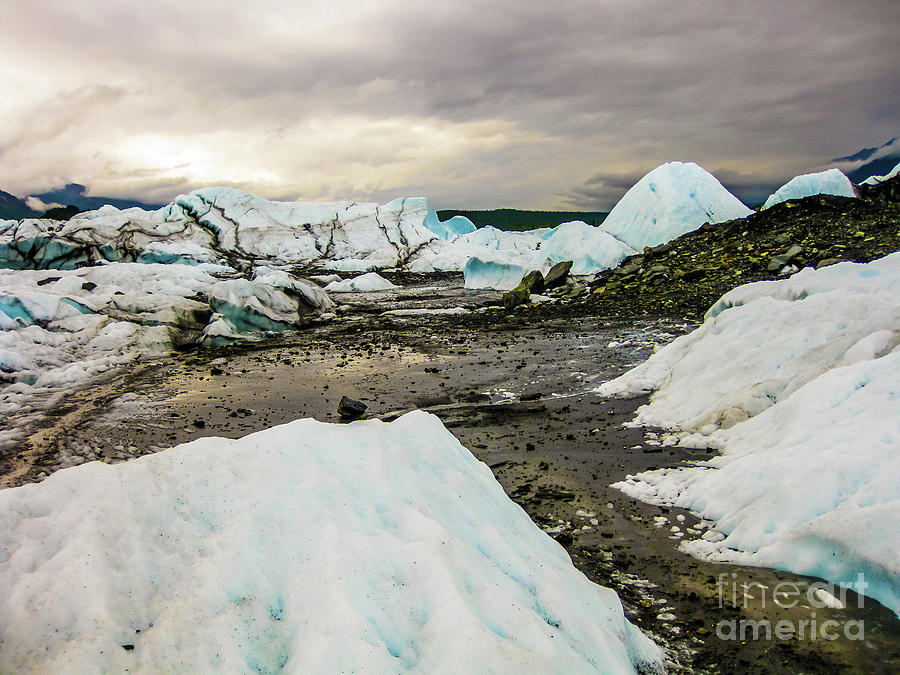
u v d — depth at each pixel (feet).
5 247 103.19
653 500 21.09
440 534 12.05
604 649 11.52
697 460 23.49
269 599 10.67
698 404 27.96
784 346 27.07
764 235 72.69
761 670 12.59
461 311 75.36
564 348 48.73
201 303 64.85
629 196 109.40
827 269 32.45
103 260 106.22
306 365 48.03
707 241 78.28
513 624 10.67
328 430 14.92
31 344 49.39
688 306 59.11
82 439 31.50
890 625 13.11
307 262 148.36
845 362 23.04
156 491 11.98
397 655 9.93
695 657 13.24
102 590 9.80
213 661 9.30
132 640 9.45
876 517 14.49
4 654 8.92
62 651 8.77
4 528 11.04
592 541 18.94
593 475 23.88
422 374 43.47
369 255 151.74
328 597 10.25
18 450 30.19
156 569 10.64
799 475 17.22
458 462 16.21
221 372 46.11
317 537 11.53
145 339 54.08
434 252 152.35
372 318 73.00
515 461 26.11
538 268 97.66
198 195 166.20
